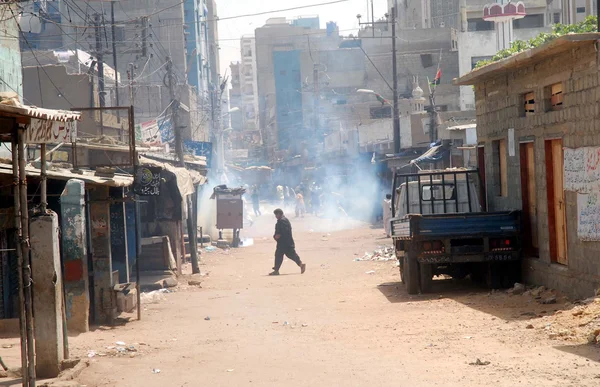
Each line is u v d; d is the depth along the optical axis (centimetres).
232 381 1102
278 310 1912
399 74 9238
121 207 2036
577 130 1669
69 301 1634
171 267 2745
